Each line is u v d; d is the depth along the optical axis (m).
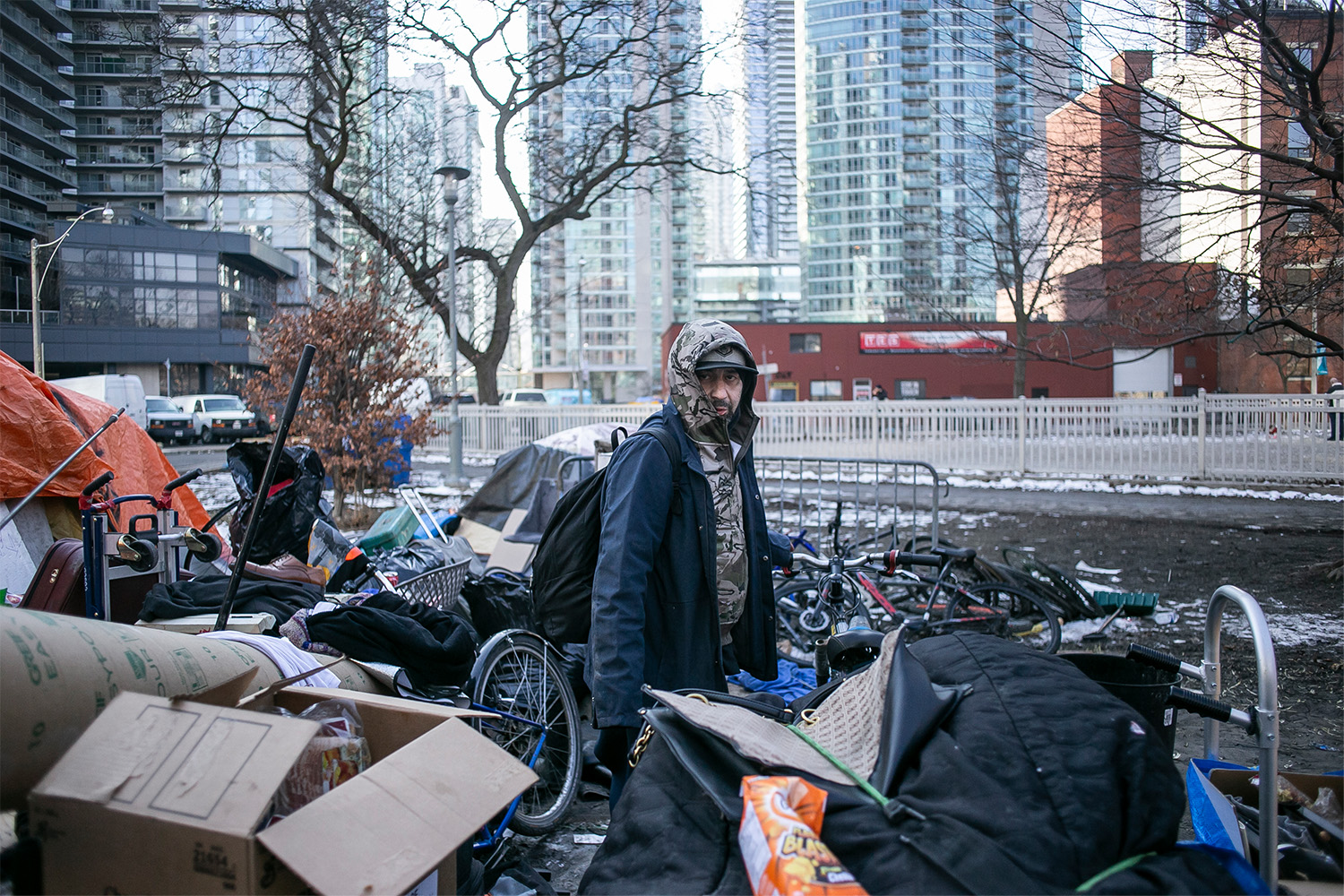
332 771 2.09
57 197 61.06
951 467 15.89
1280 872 2.19
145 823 1.65
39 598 3.78
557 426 20.03
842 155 112.94
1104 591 6.79
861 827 1.65
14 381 5.54
